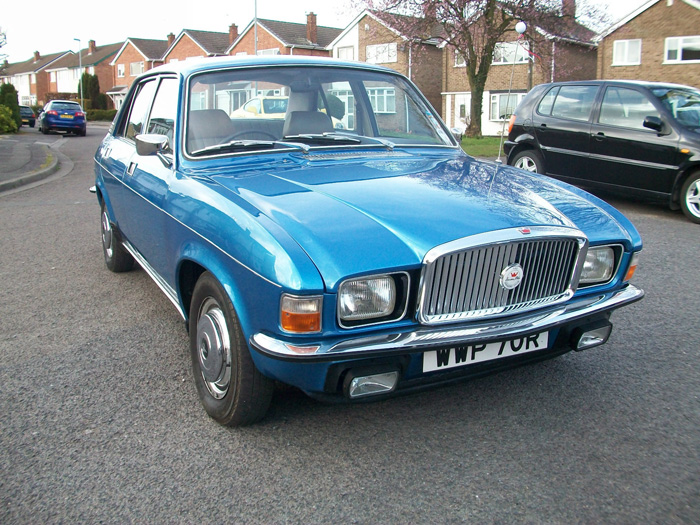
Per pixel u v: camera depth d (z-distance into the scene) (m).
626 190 8.49
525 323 2.65
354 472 2.58
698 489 2.47
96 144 23.94
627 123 8.41
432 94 40.62
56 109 29.73
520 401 3.21
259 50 49.81
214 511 2.34
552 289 2.78
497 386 3.38
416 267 2.44
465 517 2.30
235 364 2.72
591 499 2.40
